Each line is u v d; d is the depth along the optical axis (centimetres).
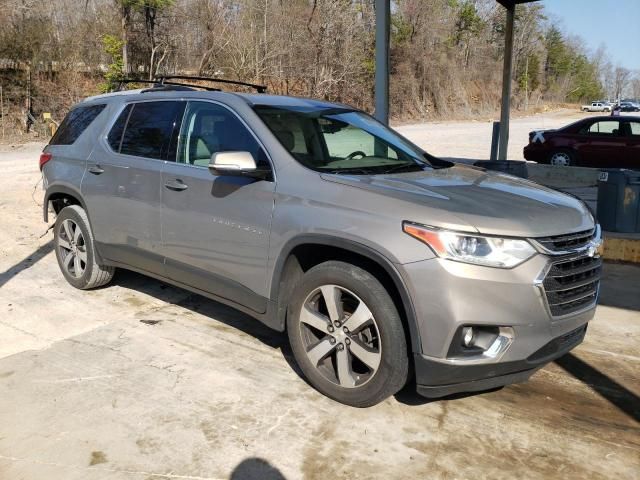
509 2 1171
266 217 364
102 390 362
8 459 294
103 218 489
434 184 351
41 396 354
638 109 7988
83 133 522
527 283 295
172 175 423
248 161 359
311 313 350
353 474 286
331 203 336
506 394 367
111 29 2920
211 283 409
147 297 528
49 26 2588
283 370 391
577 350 435
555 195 371
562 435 322
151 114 464
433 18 5128
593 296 347
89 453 300
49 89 2584
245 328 460
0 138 2345
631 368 406
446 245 295
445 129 3766
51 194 548
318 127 413
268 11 3625
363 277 323
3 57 2486
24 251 675
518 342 300
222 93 423
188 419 331
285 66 3662
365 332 334
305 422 329
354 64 3891
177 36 3294
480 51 6144
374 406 347
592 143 1505
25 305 505
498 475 287
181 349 421
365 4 4066
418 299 300
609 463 298
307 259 368
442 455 302
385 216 314
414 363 311
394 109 4809
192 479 281
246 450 304
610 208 754
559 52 8756
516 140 2830
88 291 542
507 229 298
